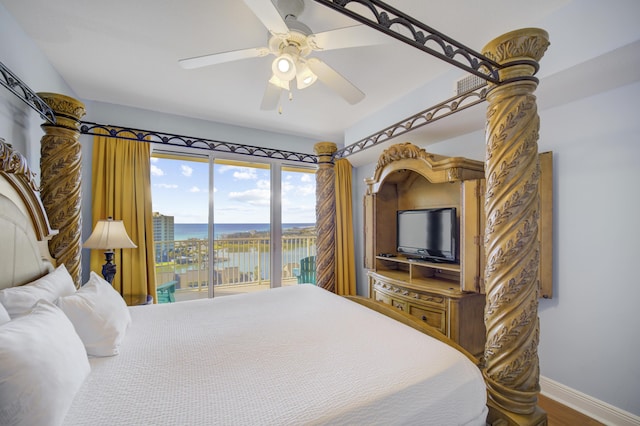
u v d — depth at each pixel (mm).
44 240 1647
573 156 1957
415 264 2699
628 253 1716
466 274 2178
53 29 1752
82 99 2734
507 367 1134
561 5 1540
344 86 1714
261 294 2104
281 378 976
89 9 1585
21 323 813
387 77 2355
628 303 1713
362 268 4359
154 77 2357
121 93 2646
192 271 3627
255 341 1279
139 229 2867
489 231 1203
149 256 2918
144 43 1903
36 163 1912
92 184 2793
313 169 4191
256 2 1111
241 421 764
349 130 3594
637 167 1685
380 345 1236
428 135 2793
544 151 2109
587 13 1448
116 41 1879
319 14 1614
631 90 1707
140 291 2828
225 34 1812
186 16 1646
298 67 1561
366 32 1289
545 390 2078
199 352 1170
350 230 4250
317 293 2139
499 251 1159
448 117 2281
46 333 829
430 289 2418
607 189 1803
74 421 748
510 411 1110
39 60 1955
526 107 1139
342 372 1019
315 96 2729
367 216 3219
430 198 3016
